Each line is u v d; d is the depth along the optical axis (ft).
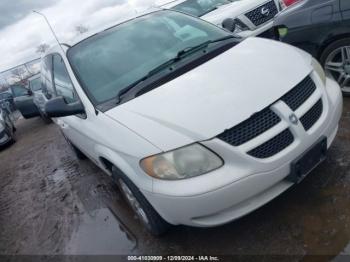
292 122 8.18
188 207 7.89
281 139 8.14
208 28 12.61
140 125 8.66
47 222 13.96
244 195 7.86
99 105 10.28
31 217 14.90
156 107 8.91
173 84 9.55
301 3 14.37
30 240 13.15
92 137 10.37
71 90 11.84
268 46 10.46
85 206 13.97
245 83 8.67
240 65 9.49
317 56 13.92
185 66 10.25
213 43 11.39
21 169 22.27
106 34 12.41
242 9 21.12
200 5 25.29
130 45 11.79
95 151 10.82
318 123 8.72
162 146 8.03
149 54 11.36
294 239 8.64
